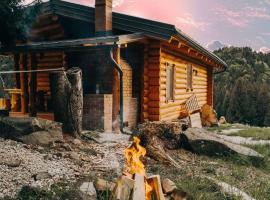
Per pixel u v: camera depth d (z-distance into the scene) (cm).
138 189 472
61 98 848
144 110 1259
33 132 758
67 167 606
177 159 813
